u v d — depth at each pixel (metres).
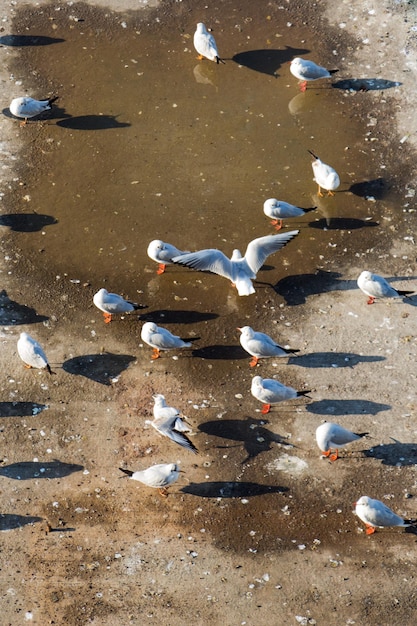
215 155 16.80
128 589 11.08
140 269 14.90
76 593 11.05
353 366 13.45
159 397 12.39
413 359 13.52
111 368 13.51
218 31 19.17
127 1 19.84
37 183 16.33
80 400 13.09
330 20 19.28
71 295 14.52
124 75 18.36
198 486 12.09
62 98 17.89
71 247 15.23
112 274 14.83
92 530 11.66
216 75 18.31
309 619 10.77
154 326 13.19
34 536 11.60
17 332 14.01
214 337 13.91
